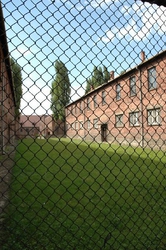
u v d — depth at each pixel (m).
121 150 12.52
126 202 3.96
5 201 3.98
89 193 4.52
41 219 3.24
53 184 5.20
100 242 2.66
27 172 6.48
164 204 3.87
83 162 8.46
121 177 5.94
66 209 3.66
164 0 2.20
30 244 2.58
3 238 2.69
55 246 2.55
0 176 5.80
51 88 1.86
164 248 2.54
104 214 3.44
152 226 3.06
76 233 2.86
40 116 1.94
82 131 23.05
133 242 2.66
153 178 5.81
